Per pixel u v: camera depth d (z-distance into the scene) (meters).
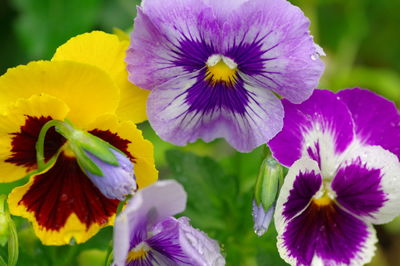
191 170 0.50
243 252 0.49
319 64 0.43
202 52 0.44
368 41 0.76
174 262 0.44
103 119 0.43
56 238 0.43
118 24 0.65
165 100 0.44
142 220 0.42
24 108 0.42
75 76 0.42
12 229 0.43
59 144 0.43
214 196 0.49
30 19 0.62
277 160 0.44
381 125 0.46
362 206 0.45
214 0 0.43
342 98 0.46
